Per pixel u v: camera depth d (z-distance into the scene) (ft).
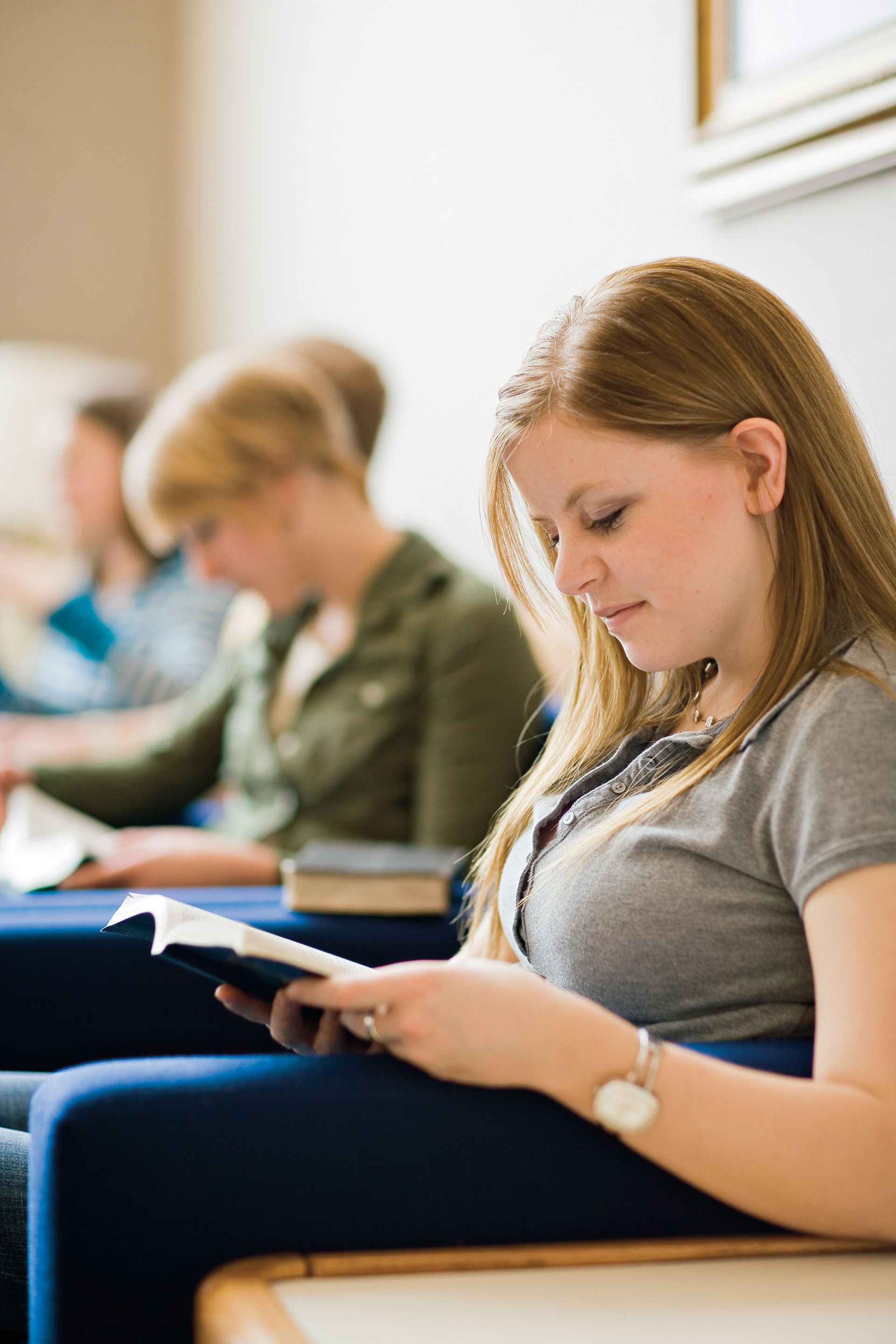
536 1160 3.75
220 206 18.06
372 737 8.46
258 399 8.59
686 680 5.13
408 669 8.45
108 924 4.17
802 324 4.52
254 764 9.11
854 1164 3.50
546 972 4.63
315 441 8.68
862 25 7.16
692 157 8.49
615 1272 3.64
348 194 14.66
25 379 16.56
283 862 6.93
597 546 4.31
